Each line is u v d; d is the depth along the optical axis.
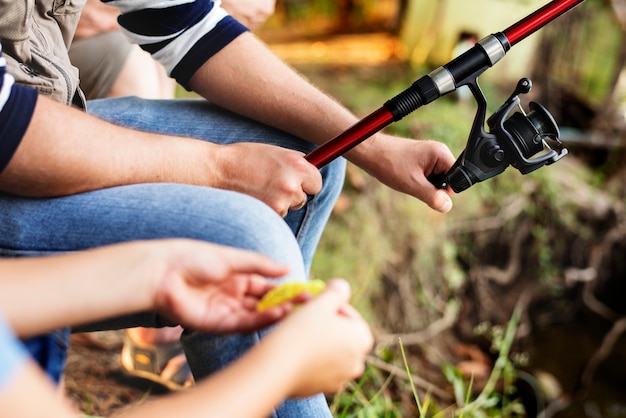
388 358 2.50
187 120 1.45
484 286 3.29
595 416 3.38
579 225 3.52
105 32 1.86
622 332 3.62
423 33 3.85
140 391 1.96
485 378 3.02
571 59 3.83
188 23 1.40
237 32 1.43
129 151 1.14
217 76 1.42
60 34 1.31
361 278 2.83
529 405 3.17
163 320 1.14
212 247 0.89
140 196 1.09
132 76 1.88
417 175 1.42
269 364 0.76
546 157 1.27
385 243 2.95
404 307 2.94
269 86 1.42
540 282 3.49
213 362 1.04
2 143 1.02
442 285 3.10
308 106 1.41
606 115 3.83
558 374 3.47
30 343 0.95
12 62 1.16
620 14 3.75
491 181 3.37
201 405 0.72
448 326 3.12
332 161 1.40
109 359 2.07
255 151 1.23
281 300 0.92
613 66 3.82
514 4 3.59
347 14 4.47
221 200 1.07
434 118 3.27
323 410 1.09
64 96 1.25
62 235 1.07
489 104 3.53
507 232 3.34
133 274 0.84
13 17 1.12
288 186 1.21
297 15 4.52
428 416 2.48
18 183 1.07
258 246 1.02
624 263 3.63
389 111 1.27
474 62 1.26
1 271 0.82
